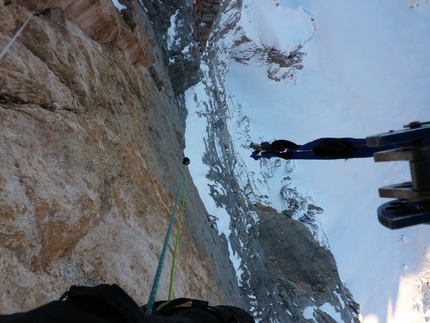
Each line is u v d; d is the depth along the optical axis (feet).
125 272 12.30
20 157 9.47
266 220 65.72
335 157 7.65
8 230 8.13
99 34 19.19
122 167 15.44
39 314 3.36
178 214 23.13
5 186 8.45
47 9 14.28
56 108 12.16
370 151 7.38
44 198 9.45
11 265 8.02
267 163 89.81
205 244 30.50
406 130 4.45
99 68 18.17
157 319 4.37
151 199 17.65
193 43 46.11
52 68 13.10
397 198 4.85
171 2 42.04
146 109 25.71
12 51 11.14
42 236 9.16
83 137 13.00
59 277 9.57
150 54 28.84
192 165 48.14
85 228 10.94
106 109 17.10
